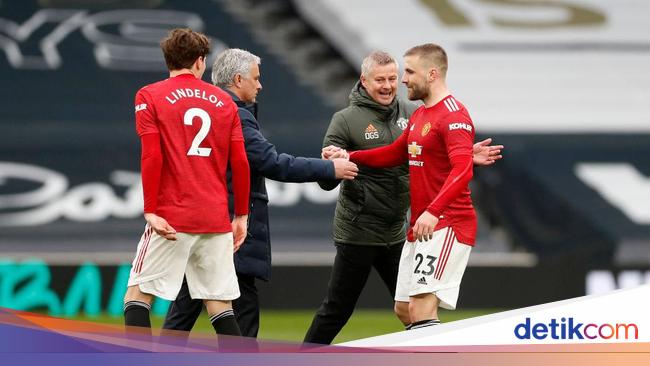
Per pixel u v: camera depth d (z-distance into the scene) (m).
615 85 64.50
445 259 22.58
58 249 50.06
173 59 21.91
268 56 65.56
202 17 68.56
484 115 61.25
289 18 69.38
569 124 60.47
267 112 60.16
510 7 71.00
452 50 66.75
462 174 21.62
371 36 66.69
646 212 53.34
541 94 63.41
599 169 56.53
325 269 43.53
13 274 42.53
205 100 21.81
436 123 22.31
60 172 55.19
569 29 69.19
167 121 21.45
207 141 21.73
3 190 53.78
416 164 22.86
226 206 22.12
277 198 53.00
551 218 50.62
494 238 51.09
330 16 67.44
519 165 54.97
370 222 25.56
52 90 61.97
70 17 68.19
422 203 22.92
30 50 65.25
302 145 56.12
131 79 63.31
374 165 24.56
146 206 21.30
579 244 47.84
